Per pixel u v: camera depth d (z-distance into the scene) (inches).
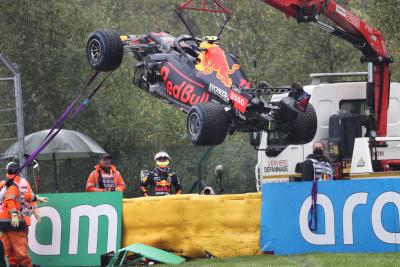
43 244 1935.3
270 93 1844.2
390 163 2198.6
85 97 3882.9
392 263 1625.2
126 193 3572.8
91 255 1911.9
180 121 4074.8
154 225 1892.2
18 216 1850.4
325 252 1840.6
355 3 5738.2
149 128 4010.8
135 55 2103.8
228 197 1881.2
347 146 2347.4
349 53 4365.2
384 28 3430.1
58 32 3937.0
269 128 1856.5
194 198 1884.8
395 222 1815.9
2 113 3176.7
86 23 3993.6
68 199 1930.4
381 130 2377.0
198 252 1876.2
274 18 5137.8
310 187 1854.1
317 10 2172.7
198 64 1948.8
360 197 1834.4
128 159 3585.1
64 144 2812.5
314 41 4421.8
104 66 2034.9
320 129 2410.2
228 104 1852.9
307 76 4468.5
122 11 7765.8
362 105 2459.4
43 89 3900.1
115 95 3939.5
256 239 1871.3
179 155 3400.6
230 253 1870.1
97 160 3580.2
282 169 2475.4
